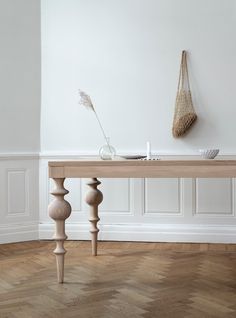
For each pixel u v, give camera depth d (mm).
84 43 4449
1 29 4328
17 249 4047
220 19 4262
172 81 4340
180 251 3904
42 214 4523
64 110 4488
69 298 2658
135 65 4387
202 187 4301
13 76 4387
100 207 4457
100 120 4441
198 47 4297
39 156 4488
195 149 4301
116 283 2949
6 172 4363
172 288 2832
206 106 4289
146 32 4367
